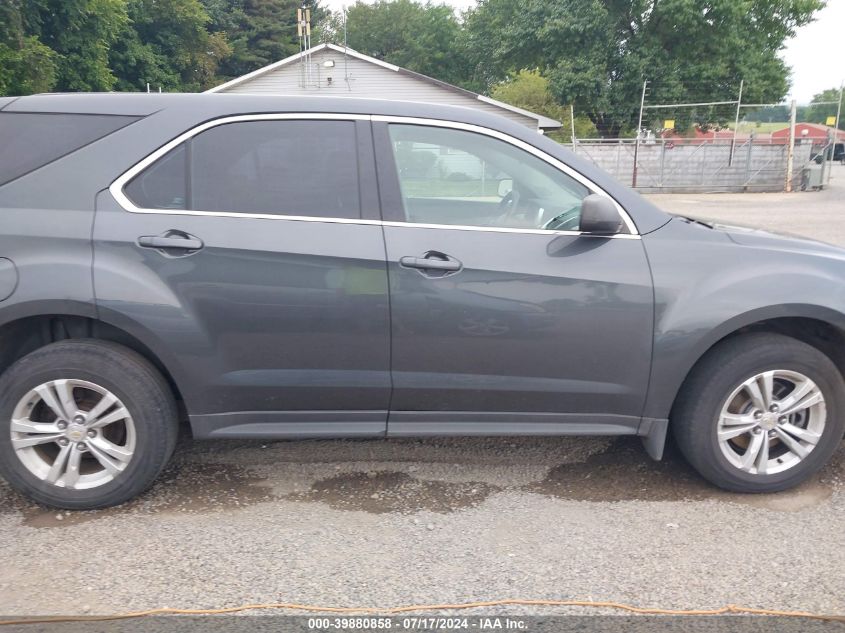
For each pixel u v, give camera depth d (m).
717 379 3.21
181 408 3.40
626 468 3.65
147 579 2.68
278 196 3.11
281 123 3.16
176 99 3.16
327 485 3.47
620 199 3.24
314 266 3.05
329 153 3.16
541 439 4.02
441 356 3.14
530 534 3.02
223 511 3.20
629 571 2.75
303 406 3.20
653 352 3.17
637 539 2.98
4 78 21.91
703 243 3.23
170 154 3.09
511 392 3.21
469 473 3.60
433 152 3.22
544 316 3.12
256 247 3.03
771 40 31.02
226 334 3.06
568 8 29.09
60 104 3.13
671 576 2.72
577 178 3.24
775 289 3.15
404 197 3.16
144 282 2.99
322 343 3.11
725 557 2.84
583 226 3.05
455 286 3.08
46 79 23.30
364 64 28.11
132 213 3.03
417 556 2.85
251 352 3.09
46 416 3.15
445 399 3.22
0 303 2.94
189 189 3.08
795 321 3.45
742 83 27.95
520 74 36.59
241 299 3.04
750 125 26.16
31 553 2.84
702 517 3.16
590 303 3.12
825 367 3.23
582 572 2.75
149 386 3.08
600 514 3.20
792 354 3.21
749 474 3.31
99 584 2.64
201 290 3.02
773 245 3.31
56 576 2.69
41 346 3.27
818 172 25.84
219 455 3.79
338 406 3.22
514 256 3.11
